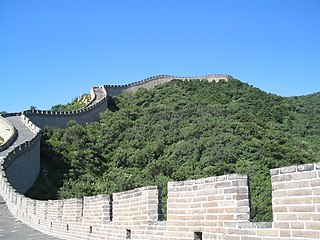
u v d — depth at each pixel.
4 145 56.53
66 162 63.69
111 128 80.25
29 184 53.41
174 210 13.02
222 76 118.19
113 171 62.88
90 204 20.16
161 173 56.84
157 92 104.75
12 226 29.59
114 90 111.38
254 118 80.25
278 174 9.46
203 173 52.25
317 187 8.70
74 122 82.62
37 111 80.56
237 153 57.34
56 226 24.84
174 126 76.25
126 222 16.39
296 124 84.12
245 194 10.78
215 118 77.50
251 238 10.13
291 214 9.12
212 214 11.48
